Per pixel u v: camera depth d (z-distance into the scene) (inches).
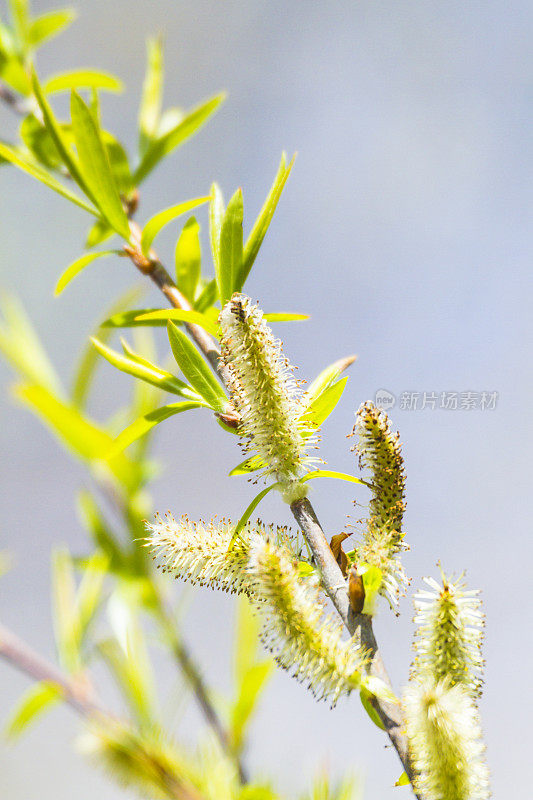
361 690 26.8
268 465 27.6
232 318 27.5
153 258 29.7
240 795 29.0
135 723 29.9
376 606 27.0
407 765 26.6
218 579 27.3
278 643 26.8
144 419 28.6
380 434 27.4
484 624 26.8
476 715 26.5
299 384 27.7
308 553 27.5
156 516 27.5
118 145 31.0
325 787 29.1
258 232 28.8
